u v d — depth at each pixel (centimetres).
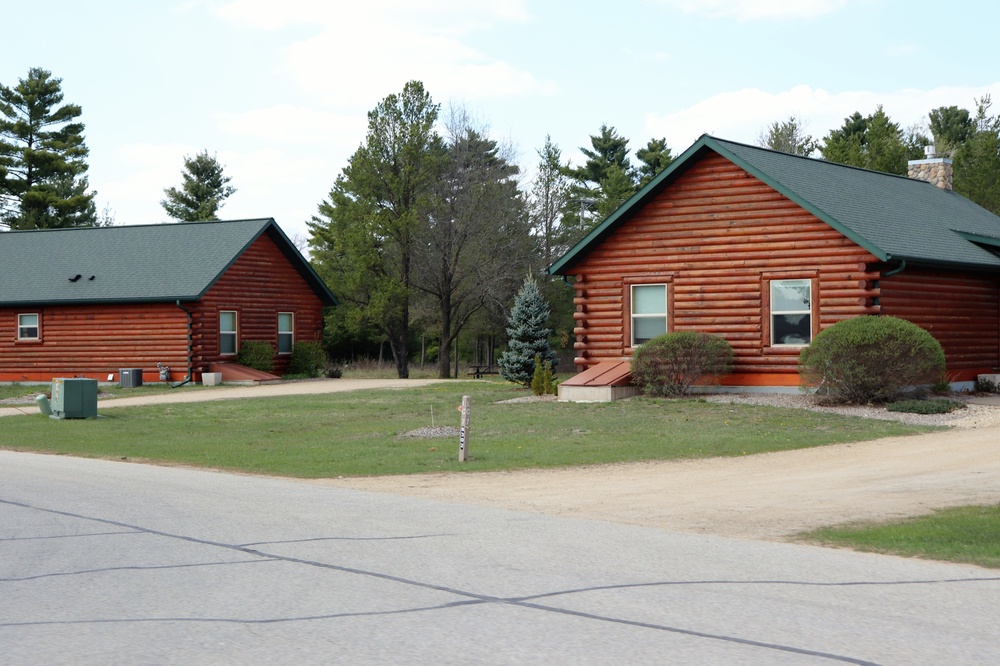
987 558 931
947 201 3256
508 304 5247
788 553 955
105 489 1398
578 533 1059
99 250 4209
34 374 4044
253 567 892
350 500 1299
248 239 3994
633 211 2759
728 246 2647
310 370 4191
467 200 4775
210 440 2067
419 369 6369
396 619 716
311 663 615
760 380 2602
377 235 4653
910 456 1655
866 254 2462
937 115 7181
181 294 3744
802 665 611
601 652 636
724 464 1631
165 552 960
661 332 2744
